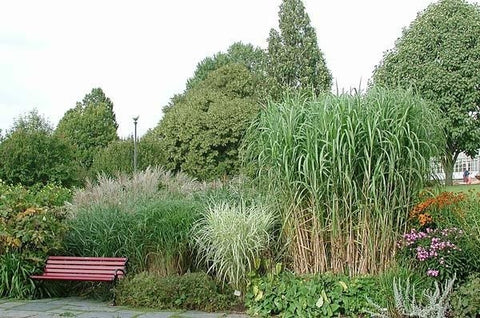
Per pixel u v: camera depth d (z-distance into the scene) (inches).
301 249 255.4
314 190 243.6
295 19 1390.3
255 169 277.7
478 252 235.1
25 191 350.3
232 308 261.6
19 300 286.5
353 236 247.6
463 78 898.1
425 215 245.3
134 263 302.2
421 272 240.5
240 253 260.5
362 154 244.1
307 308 239.9
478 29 911.0
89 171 807.7
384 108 245.9
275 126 258.7
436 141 260.8
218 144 1139.9
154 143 896.9
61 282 305.9
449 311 220.8
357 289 238.5
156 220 302.5
